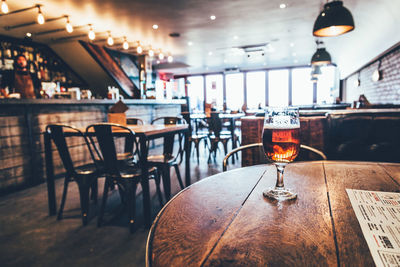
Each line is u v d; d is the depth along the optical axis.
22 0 4.84
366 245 0.41
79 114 4.59
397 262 0.36
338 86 14.23
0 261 1.84
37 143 3.89
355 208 0.54
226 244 0.43
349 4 5.44
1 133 3.46
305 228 0.47
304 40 8.62
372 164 0.98
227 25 6.73
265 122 0.69
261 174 0.86
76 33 7.09
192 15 5.86
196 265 0.38
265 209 0.57
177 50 9.71
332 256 0.38
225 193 0.68
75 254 1.91
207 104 6.91
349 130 3.26
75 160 4.43
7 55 6.95
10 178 3.54
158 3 5.11
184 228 0.50
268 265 0.37
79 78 9.38
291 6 5.46
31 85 4.34
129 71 10.09
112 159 2.17
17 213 2.71
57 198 3.12
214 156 5.25
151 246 0.44
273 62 13.31
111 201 2.99
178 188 3.37
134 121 3.55
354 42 8.61
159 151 6.33
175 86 15.97
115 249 1.96
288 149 0.65
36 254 1.92
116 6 5.22
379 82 7.59
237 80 15.48
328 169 0.90
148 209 2.23
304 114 3.83
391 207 0.54
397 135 3.07
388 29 5.84
